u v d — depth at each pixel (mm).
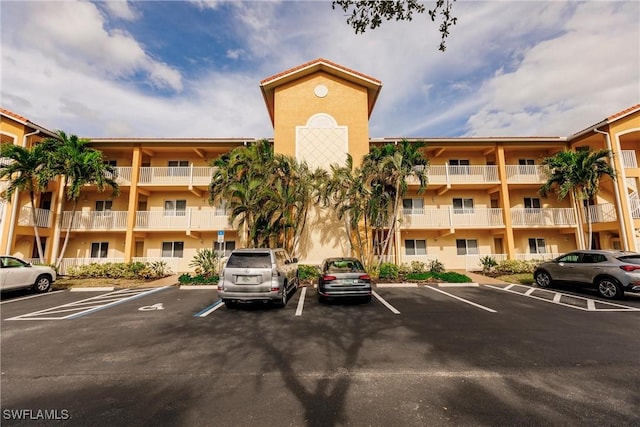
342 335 6336
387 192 15391
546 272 12266
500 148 18516
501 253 19609
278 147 17609
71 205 18828
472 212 19609
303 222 15453
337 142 17672
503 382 4141
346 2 5801
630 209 15672
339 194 15891
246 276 8484
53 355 5320
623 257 10156
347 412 3408
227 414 3395
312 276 14047
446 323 7211
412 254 19203
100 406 3602
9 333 6660
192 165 18594
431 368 4629
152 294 11523
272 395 3822
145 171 18438
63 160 14477
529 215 17891
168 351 5480
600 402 3594
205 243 19219
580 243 17359
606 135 16625
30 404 3662
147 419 3314
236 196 13492
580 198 15539
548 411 3398
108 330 6840
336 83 18266
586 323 7180
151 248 19062
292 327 6957
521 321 7375
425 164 15070
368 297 9766
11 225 14938
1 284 10492
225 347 5664
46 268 12172
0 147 14047
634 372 4445
